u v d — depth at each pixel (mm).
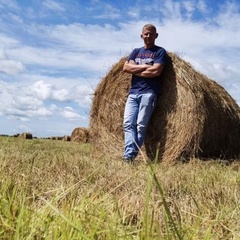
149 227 1485
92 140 9242
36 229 1582
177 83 7934
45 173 4012
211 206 2691
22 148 7258
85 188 2977
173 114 7902
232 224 2166
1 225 1589
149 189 1335
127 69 7898
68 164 4930
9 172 3525
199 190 3393
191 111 7684
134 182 3654
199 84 7828
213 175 4473
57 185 3293
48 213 1688
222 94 8703
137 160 7664
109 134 9039
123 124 8250
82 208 1845
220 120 8250
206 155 8148
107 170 4707
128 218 2301
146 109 7801
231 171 5457
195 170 5168
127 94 8914
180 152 7684
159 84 7941
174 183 3703
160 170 5051
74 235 1456
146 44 7953
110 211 2080
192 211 2541
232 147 8797
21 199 2031
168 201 2828
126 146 7824
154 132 8125
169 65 8094
